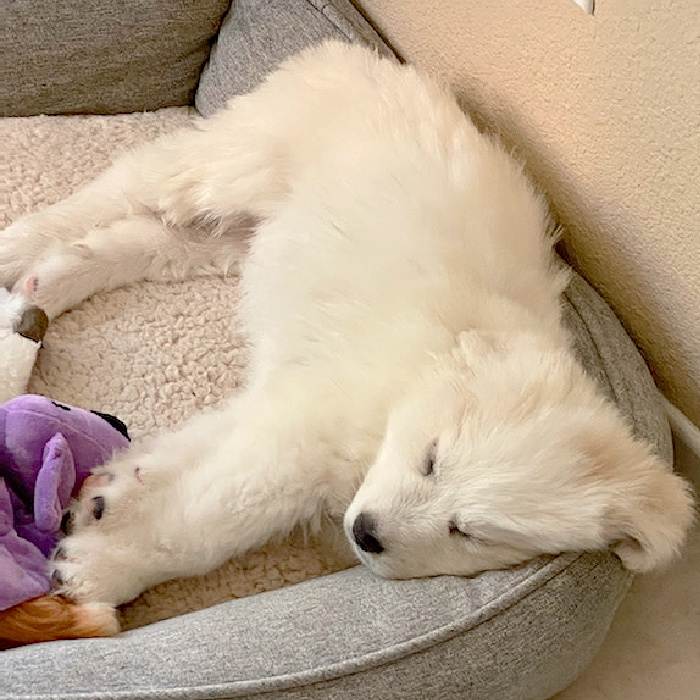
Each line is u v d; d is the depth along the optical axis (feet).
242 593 2.55
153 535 2.43
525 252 2.77
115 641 2.25
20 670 2.16
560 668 2.38
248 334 3.01
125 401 2.86
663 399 2.87
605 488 2.27
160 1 3.58
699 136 2.33
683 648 2.78
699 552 2.91
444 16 3.14
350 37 3.38
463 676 2.24
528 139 2.93
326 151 2.97
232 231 3.22
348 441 2.51
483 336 2.52
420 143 2.87
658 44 2.35
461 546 2.34
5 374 2.71
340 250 2.78
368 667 2.20
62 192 3.35
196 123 3.28
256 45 3.56
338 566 2.63
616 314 2.90
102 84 3.67
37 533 2.43
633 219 2.64
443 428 2.38
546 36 2.70
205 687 2.15
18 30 3.49
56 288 2.98
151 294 3.14
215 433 2.61
